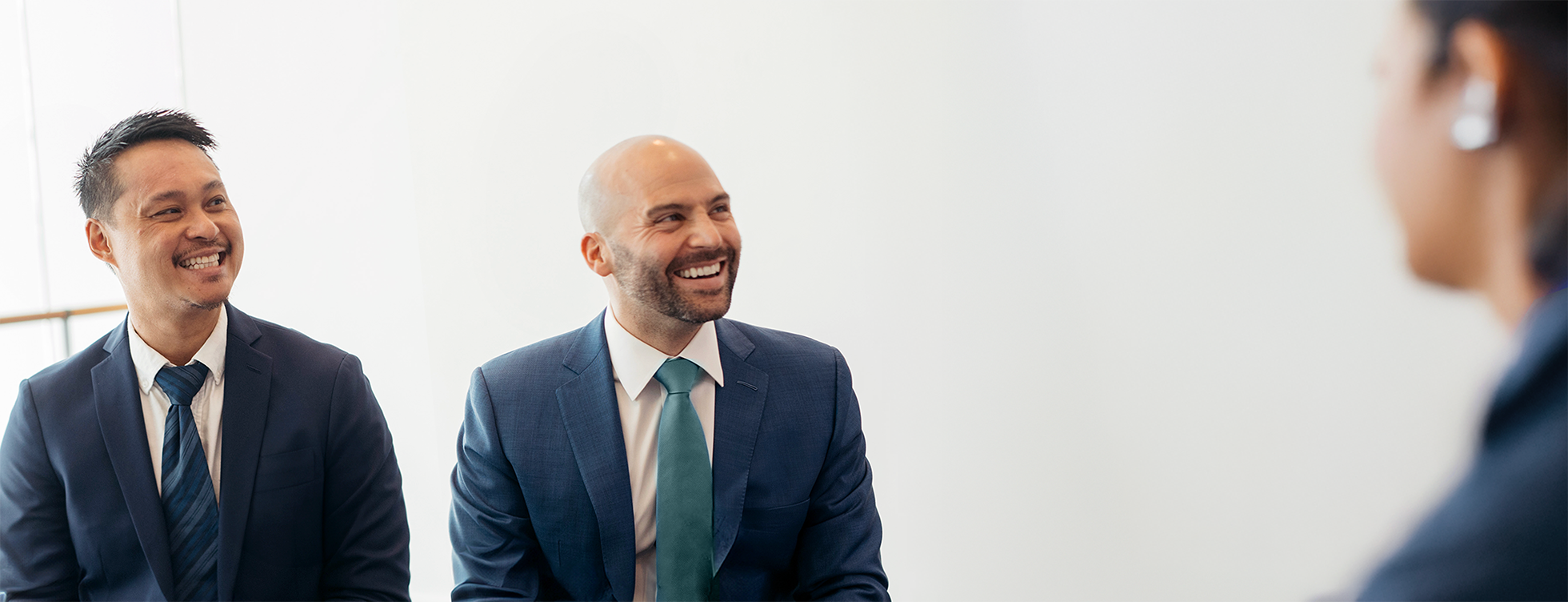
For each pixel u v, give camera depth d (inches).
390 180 123.0
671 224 57.1
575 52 108.8
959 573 97.2
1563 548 13.0
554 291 111.3
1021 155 93.0
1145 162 88.6
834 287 99.9
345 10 125.2
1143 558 90.3
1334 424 82.4
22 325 145.1
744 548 61.4
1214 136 86.0
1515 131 14.3
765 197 101.8
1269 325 84.6
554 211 110.8
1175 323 88.0
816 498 64.2
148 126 60.0
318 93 126.0
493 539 62.4
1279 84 83.4
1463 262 15.8
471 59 112.7
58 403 61.9
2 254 145.9
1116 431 90.7
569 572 62.2
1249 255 85.0
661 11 104.7
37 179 144.9
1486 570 13.5
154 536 59.5
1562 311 13.8
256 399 62.6
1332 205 81.7
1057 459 93.1
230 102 129.7
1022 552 94.9
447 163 114.4
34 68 144.2
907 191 96.9
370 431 66.2
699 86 103.9
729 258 58.9
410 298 122.1
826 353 65.9
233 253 62.1
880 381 98.8
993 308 94.7
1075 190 91.2
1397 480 80.0
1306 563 83.8
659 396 62.7
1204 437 87.4
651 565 62.7
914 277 97.0
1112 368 90.6
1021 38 92.4
